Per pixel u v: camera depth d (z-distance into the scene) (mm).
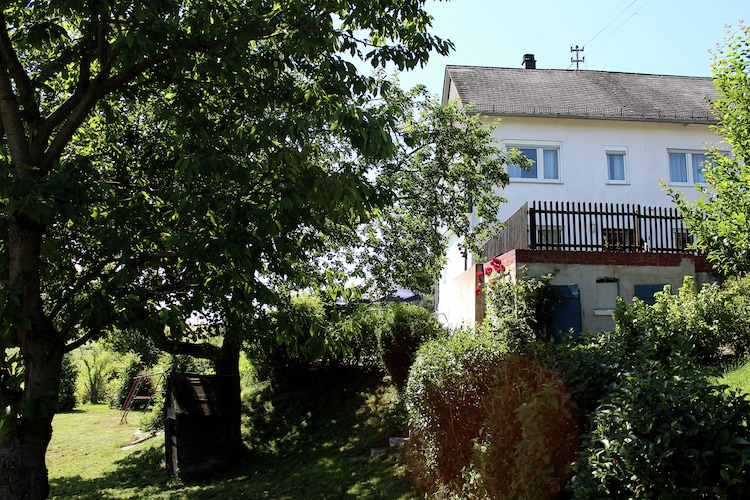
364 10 6090
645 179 18406
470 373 5504
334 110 5320
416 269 12688
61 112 5539
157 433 18266
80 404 31781
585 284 9984
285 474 11070
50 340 4941
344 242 11445
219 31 5301
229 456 12992
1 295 4391
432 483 6562
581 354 4355
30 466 4805
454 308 15773
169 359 22938
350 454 11172
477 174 12336
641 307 6508
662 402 3031
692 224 8359
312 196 4891
